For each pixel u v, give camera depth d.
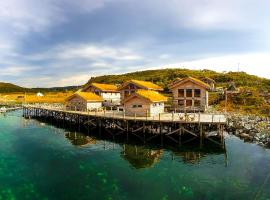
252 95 74.94
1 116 77.31
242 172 27.59
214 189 23.86
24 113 79.81
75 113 53.50
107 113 52.88
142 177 26.81
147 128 45.84
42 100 122.50
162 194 23.09
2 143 41.38
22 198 22.89
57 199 22.59
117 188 24.34
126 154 34.78
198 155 33.97
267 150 35.03
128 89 61.66
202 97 53.28
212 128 45.03
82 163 31.27
